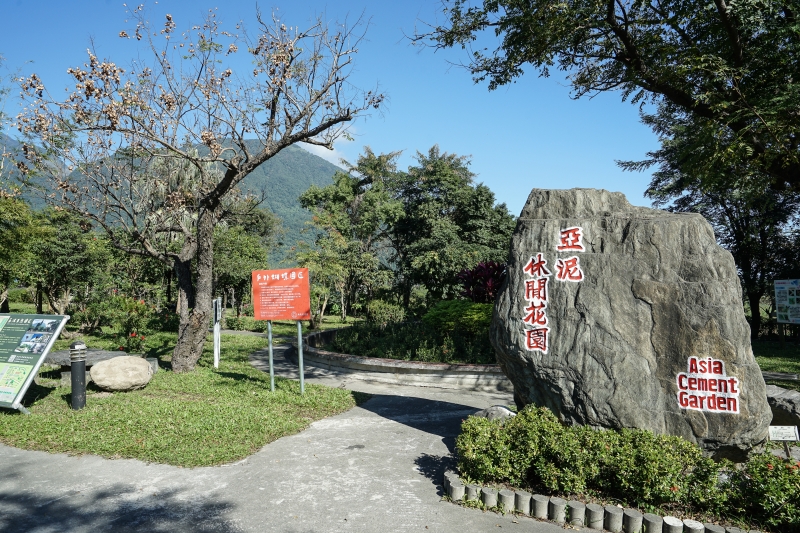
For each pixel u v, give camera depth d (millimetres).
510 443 4938
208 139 9641
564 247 5645
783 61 8711
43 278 16688
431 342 12055
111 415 7070
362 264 26875
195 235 11922
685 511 4316
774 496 3998
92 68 9039
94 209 11453
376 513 4449
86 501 4629
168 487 4934
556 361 5457
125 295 20812
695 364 4957
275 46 9938
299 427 6926
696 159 10062
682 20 9656
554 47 10562
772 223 19781
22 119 9219
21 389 7297
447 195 28656
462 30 10992
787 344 19438
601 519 4227
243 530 4137
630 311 5262
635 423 5078
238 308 25938
